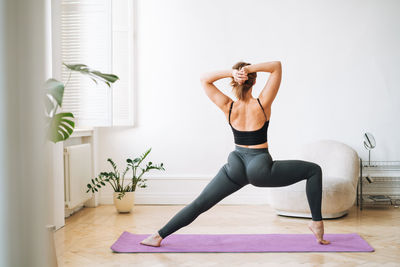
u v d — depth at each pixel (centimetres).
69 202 414
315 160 460
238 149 304
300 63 512
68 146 435
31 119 87
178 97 519
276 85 292
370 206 495
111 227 385
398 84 506
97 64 412
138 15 520
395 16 507
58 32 377
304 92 512
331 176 443
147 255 290
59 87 188
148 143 521
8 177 84
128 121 509
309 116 511
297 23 512
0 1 82
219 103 306
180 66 519
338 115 510
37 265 89
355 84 510
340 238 331
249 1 514
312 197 306
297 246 308
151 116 521
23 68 86
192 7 518
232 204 512
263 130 299
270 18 513
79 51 414
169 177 517
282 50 513
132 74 511
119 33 507
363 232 356
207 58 518
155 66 520
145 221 413
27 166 87
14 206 85
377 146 507
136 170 520
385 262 267
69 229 377
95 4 411
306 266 259
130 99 509
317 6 511
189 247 309
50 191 95
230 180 301
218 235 348
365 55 509
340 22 510
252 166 292
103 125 412
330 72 511
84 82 413
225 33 516
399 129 506
